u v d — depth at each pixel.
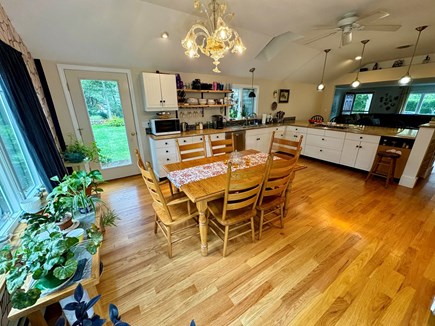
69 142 3.05
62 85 2.83
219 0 2.09
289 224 2.20
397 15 2.58
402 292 1.40
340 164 4.02
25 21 2.10
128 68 3.22
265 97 5.12
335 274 1.56
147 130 3.69
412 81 4.68
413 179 3.02
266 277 1.54
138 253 1.81
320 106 6.51
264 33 3.10
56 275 0.80
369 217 2.31
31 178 1.88
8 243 1.20
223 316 1.27
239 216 1.70
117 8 2.22
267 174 1.62
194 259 1.73
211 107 4.30
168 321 1.25
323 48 4.09
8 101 1.54
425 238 1.94
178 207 1.87
